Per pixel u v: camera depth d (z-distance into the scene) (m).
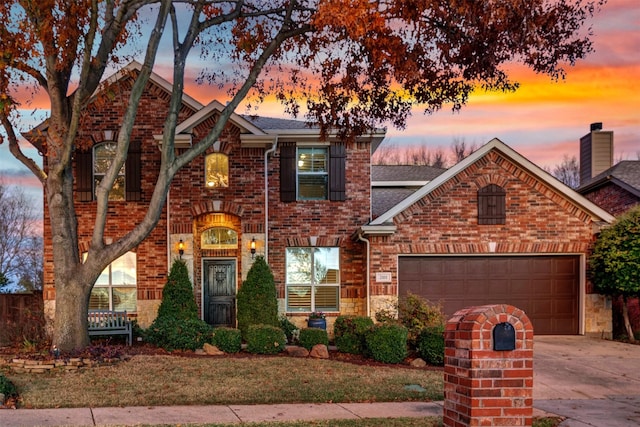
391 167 25.78
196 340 15.23
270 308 17.83
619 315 19.56
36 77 14.05
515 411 5.85
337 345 15.92
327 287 19.89
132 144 19.50
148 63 13.11
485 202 19.03
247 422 8.74
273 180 19.89
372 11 12.51
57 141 13.77
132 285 19.44
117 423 8.66
